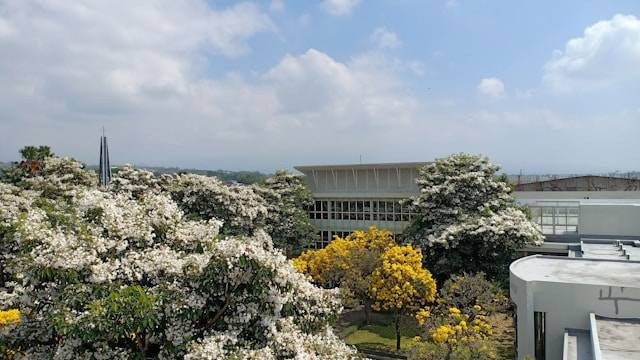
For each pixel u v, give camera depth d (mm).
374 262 23891
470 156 29281
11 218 12641
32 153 36156
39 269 9234
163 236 11438
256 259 9516
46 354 9906
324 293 11609
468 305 20312
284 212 33125
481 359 15320
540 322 16281
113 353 9570
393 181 35625
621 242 26719
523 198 38625
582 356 13406
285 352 9703
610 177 44656
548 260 20109
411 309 22297
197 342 9406
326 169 37438
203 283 9477
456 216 27203
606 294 15352
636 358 12047
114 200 12172
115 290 9242
